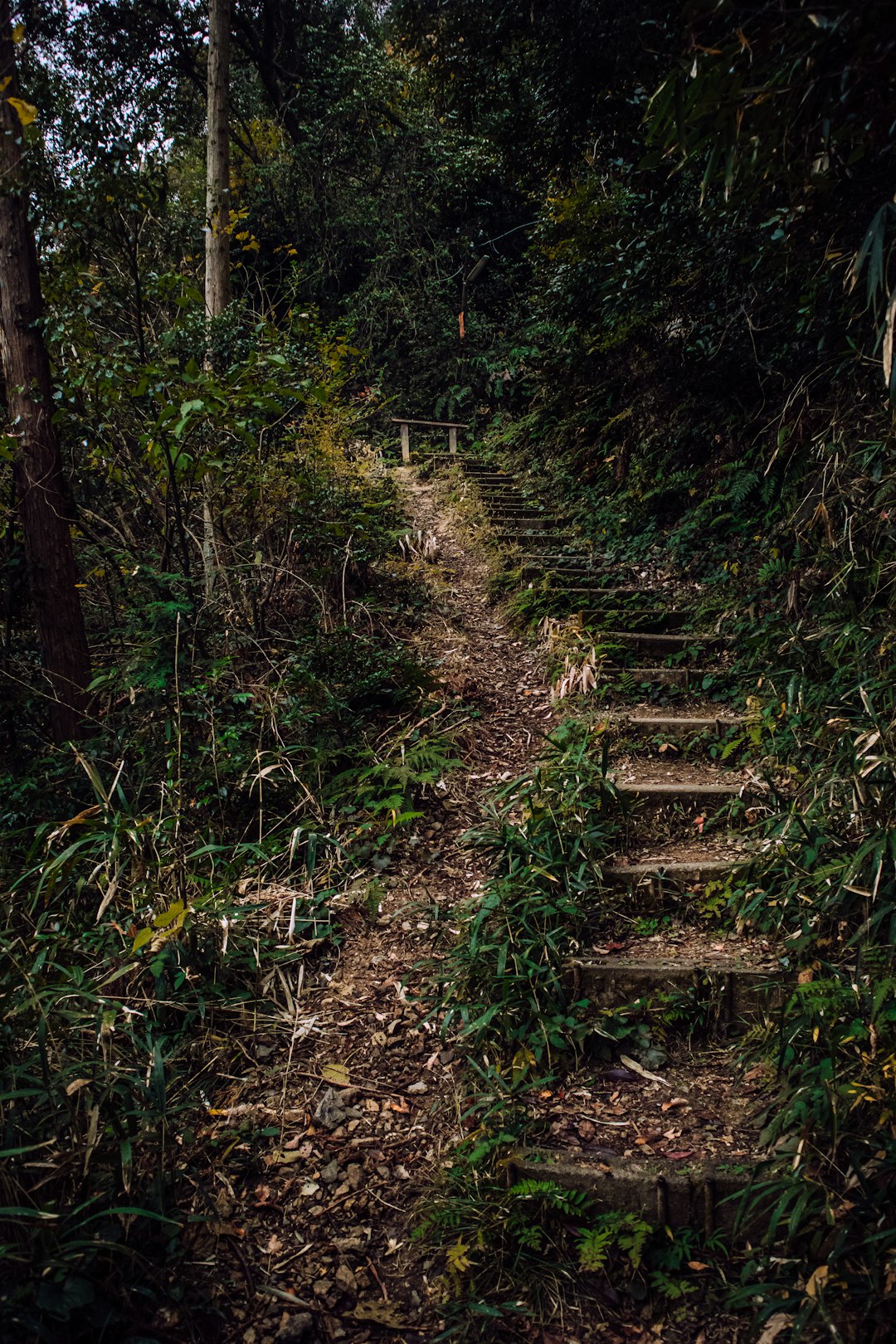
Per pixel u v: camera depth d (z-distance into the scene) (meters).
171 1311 1.74
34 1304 1.59
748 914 2.76
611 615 5.27
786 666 3.91
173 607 3.73
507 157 5.84
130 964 2.40
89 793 3.54
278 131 13.25
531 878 2.81
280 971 2.77
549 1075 2.29
